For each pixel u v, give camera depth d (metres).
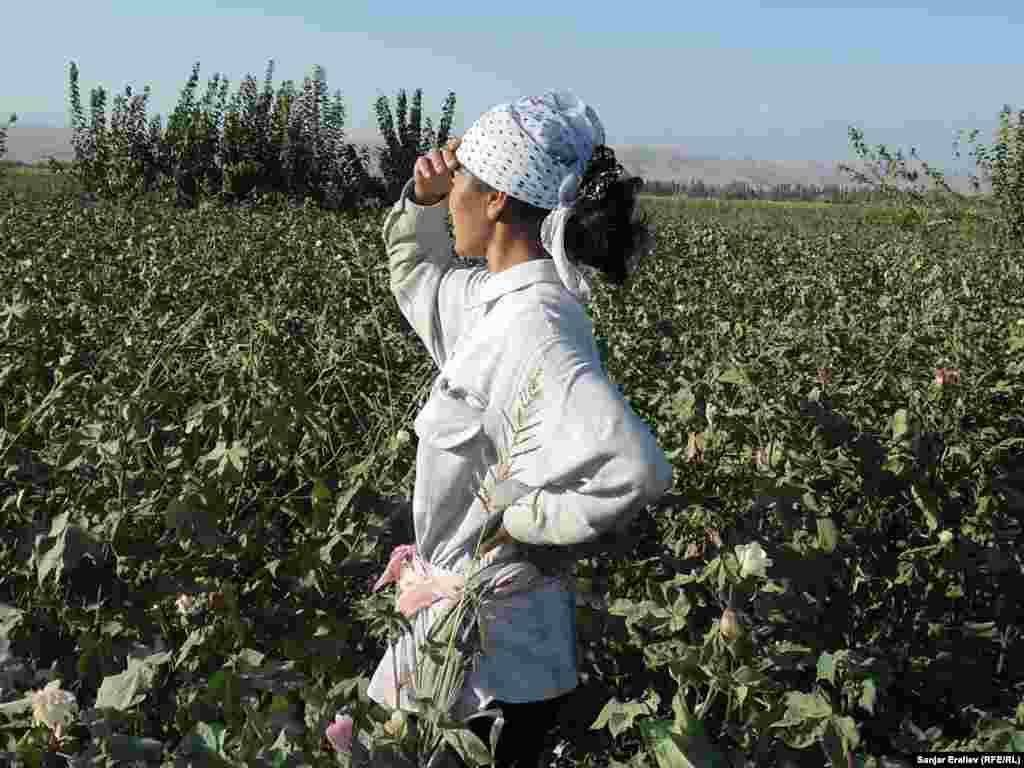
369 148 24.75
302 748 2.01
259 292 8.23
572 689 2.19
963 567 3.55
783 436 3.95
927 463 3.80
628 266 2.11
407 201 2.41
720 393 4.57
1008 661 3.64
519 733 2.13
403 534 3.32
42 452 3.55
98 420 3.59
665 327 6.66
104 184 22.94
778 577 2.93
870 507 3.79
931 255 16.52
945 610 3.69
